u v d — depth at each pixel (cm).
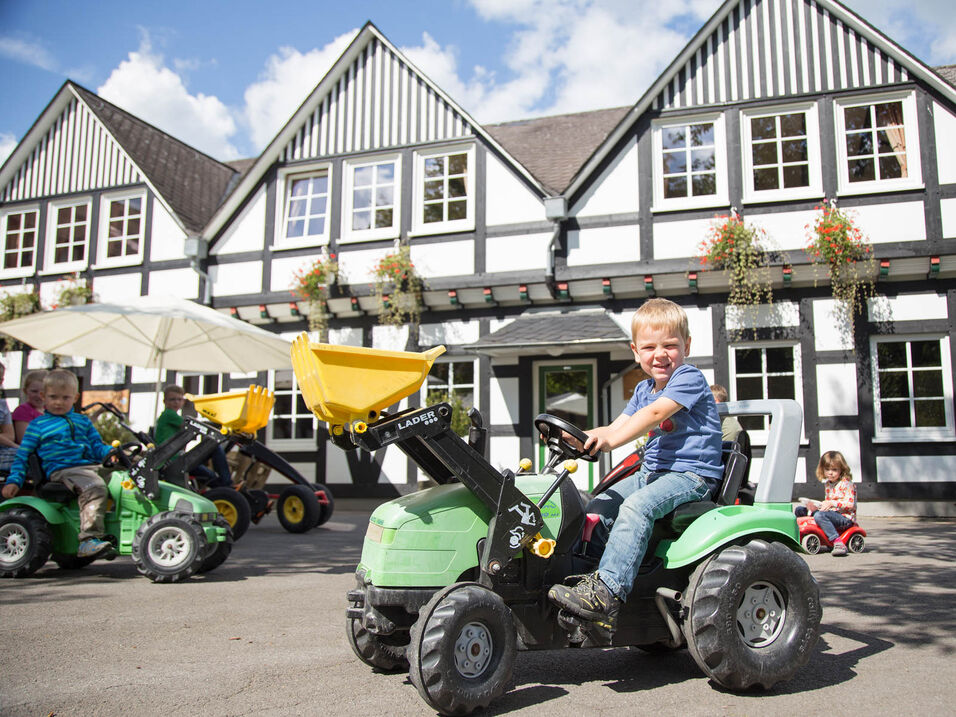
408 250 1276
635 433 313
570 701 306
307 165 1388
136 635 423
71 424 636
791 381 1126
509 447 1213
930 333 1082
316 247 1362
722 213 1155
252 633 429
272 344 962
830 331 1109
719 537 320
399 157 1334
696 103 1189
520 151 1452
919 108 1116
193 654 383
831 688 323
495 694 289
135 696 315
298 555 751
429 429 299
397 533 304
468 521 313
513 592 312
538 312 1213
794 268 1109
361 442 293
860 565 644
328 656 379
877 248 1094
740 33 1190
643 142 1200
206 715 291
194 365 1042
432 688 276
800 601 326
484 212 1265
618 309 1196
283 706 302
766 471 350
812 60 1160
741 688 314
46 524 620
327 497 970
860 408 1088
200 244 1403
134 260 1488
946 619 450
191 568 595
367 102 1366
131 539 628
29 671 352
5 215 1611
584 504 364
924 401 1082
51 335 917
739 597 312
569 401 1203
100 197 1533
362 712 294
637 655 382
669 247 1171
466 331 1265
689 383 328
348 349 293
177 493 633
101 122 1544
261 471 997
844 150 1141
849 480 721
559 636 320
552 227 1227
